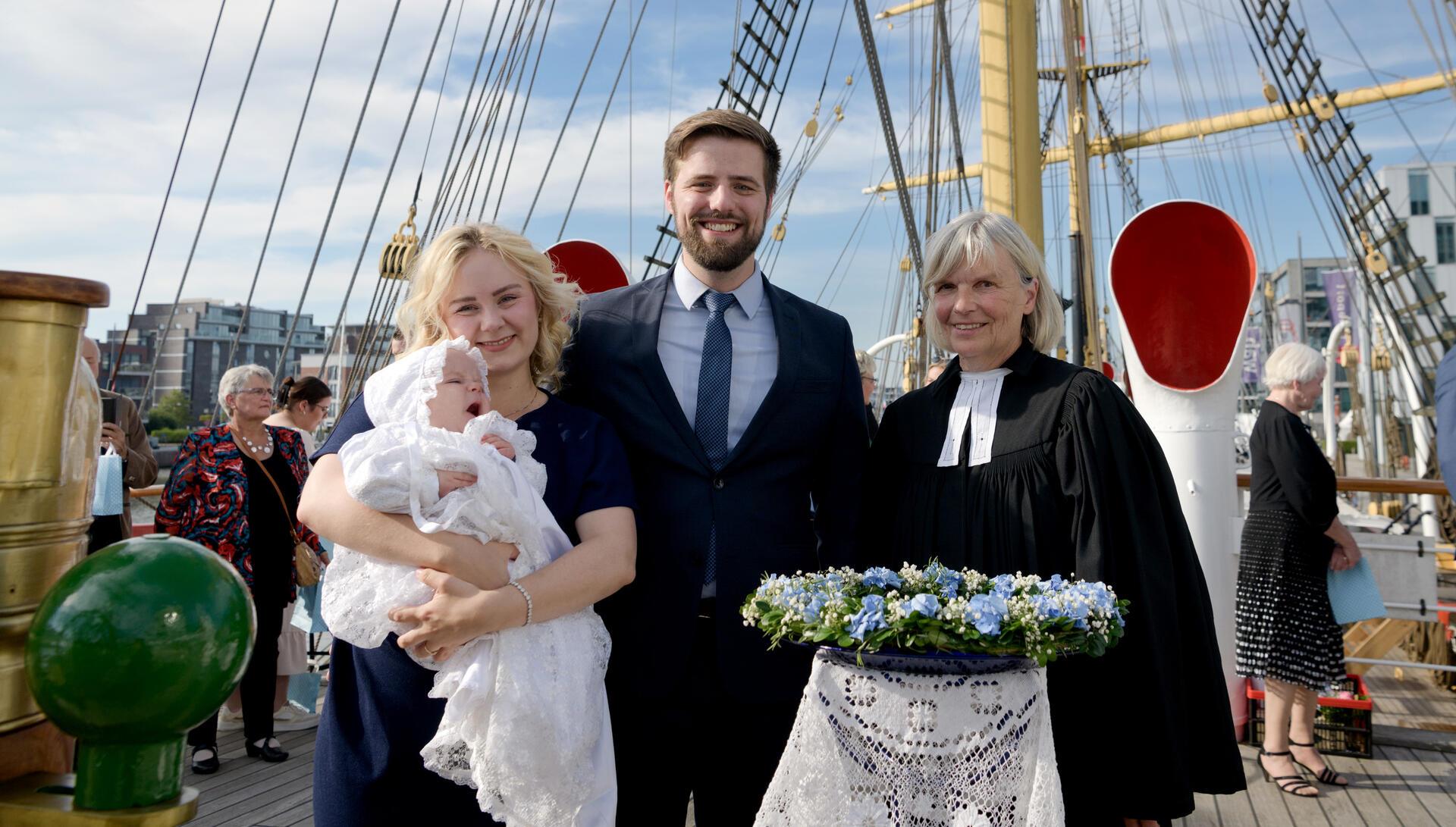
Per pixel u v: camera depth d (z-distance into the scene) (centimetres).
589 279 439
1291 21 821
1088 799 203
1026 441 214
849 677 167
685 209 225
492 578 154
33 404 76
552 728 154
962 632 153
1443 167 3878
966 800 161
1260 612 363
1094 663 204
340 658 176
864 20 615
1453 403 320
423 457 154
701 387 228
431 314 188
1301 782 353
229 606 71
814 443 229
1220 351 391
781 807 172
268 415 414
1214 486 388
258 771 402
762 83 698
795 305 241
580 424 193
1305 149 892
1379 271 857
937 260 226
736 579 215
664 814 219
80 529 82
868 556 241
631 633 216
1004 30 729
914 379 1076
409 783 164
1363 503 1351
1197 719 206
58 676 66
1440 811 337
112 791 70
